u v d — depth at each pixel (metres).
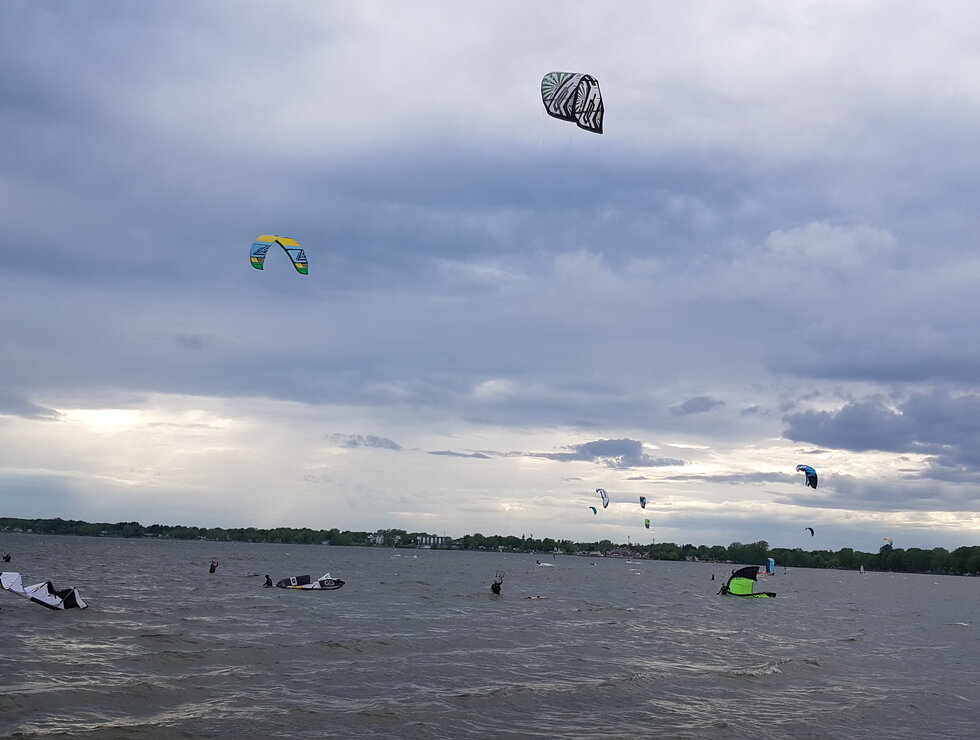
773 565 120.38
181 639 34.75
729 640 43.06
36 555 139.25
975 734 23.55
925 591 141.12
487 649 35.50
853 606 81.81
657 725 22.98
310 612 49.16
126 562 123.44
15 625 37.59
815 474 57.72
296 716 22.30
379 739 20.53
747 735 22.27
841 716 24.92
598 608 62.09
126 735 20.11
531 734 21.62
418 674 28.80
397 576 108.00
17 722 20.81
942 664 37.06
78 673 26.72
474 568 158.50
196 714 22.20
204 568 111.81
